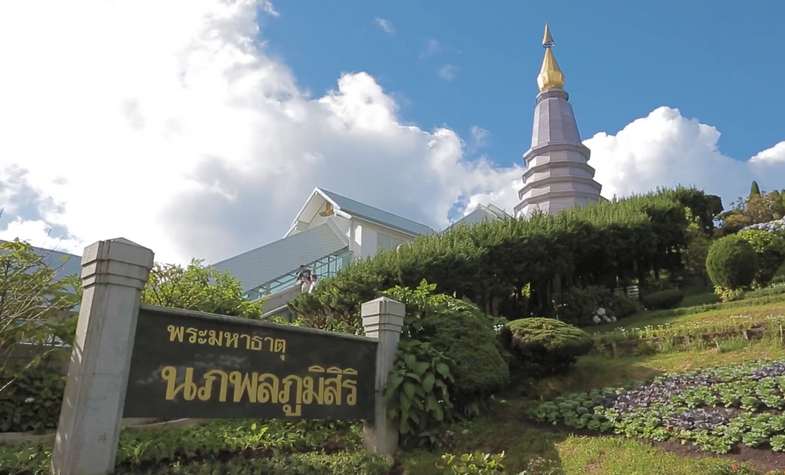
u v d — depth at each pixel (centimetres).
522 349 1075
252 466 662
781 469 605
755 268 1992
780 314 1373
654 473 632
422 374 853
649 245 2453
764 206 3181
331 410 778
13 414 720
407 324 952
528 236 1989
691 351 1178
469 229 2103
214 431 772
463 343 941
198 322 673
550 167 3728
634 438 755
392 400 833
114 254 593
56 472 531
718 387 840
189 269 1156
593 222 2311
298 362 757
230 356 691
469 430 851
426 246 1867
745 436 673
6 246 714
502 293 1906
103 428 553
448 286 1738
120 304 591
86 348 565
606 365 1120
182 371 643
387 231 3644
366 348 848
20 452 602
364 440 821
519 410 943
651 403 835
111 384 568
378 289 1576
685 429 726
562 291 2178
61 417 557
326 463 708
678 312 1827
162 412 614
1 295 694
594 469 677
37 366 755
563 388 1018
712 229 3203
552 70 4150
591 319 1970
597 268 2464
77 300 766
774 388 792
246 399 691
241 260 3284
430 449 823
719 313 1644
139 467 623
